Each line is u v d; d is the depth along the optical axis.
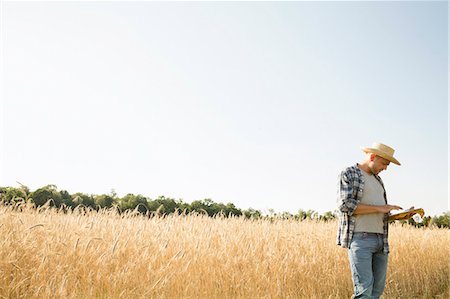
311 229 9.68
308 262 7.44
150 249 6.18
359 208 5.02
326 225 11.09
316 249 8.14
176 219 8.00
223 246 6.94
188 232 7.26
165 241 6.45
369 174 5.36
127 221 7.21
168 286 5.57
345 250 8.41
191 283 5.84
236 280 6.26
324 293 7.05
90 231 6.34
